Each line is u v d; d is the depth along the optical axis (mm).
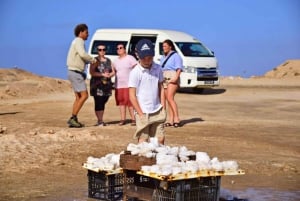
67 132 14359
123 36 28047
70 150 12477
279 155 12680
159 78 9375
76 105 15898
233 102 24688
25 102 24531
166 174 7375
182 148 8367
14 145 12820
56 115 19656
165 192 7621
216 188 7914
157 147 8164
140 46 9172
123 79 16359
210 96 27156
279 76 45594
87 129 15445
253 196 9086
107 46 28281
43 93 29297
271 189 9602
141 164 7906
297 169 11250
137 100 9289
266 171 11023
